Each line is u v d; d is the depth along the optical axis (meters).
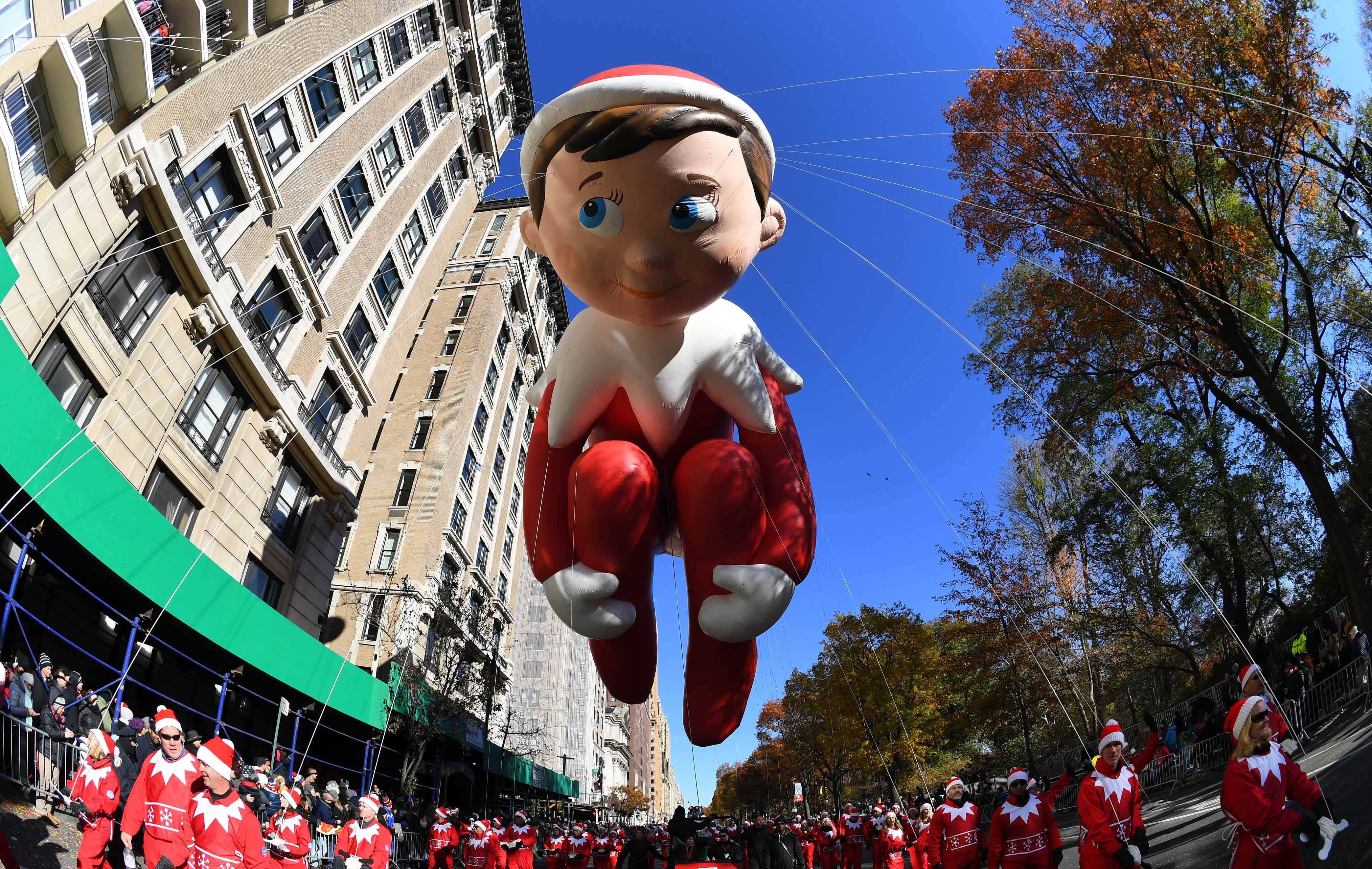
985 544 25.39
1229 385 20.12
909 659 27.11
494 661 32.31
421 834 18.80
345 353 23.73
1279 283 17.50
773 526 5.96
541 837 24.55
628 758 85.69
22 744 8.39
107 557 11.45
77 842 8.29
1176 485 18.48
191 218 16.75
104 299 14.15
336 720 20.53
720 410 6.27
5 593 10.96
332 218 23.02
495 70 39.47
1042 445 23.11
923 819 12.15
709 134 5.19
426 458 36.22
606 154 5.04
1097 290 19.09
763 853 15.00
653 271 5.18
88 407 14.00
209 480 17.59
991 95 17.95
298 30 20.66
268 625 16.03
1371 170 16.52
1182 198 16.69
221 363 17.88
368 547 33.22
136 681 11.78
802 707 32.16
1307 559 19.88
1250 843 4.42
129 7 13.84
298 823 8.30
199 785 5.91
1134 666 25.23
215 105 17.11
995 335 22.78
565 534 6.10
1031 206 18.94
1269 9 15.00
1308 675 14.12
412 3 28.02
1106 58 16.27
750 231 5.48
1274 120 15.10
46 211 12.51
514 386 49.88
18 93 12.09
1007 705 25.64
